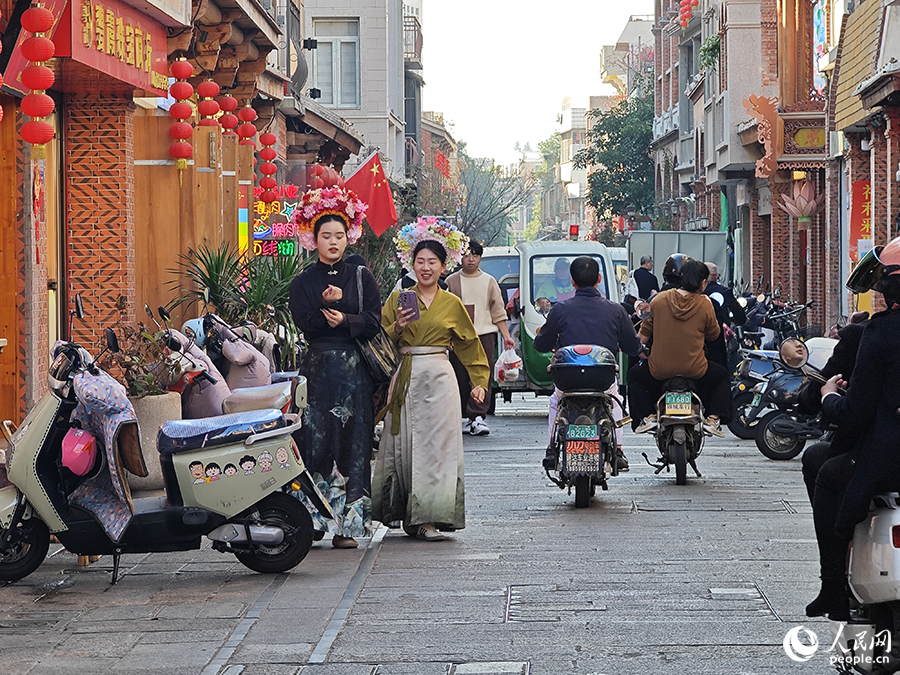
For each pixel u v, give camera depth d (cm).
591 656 702
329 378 1024
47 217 1548
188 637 766
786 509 1187
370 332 1020
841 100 2742
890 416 602
